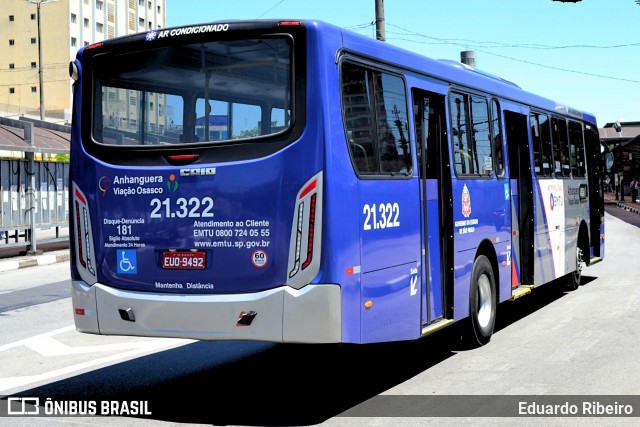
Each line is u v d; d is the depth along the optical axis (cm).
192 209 620
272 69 606
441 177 804
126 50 664
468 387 684
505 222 988
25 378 762
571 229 1288
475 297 862
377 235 648
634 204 5328
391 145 688
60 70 9550
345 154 606
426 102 781
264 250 596
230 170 607
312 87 591
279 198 592
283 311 586
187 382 732
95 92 677
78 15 9669
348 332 599
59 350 898
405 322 696
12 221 2023
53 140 2155
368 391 682
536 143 1122
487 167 934
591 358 790
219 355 860
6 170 1998
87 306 665
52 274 1748
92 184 665
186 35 640
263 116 605
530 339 908
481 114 923
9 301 1327
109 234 656
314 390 691
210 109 626
